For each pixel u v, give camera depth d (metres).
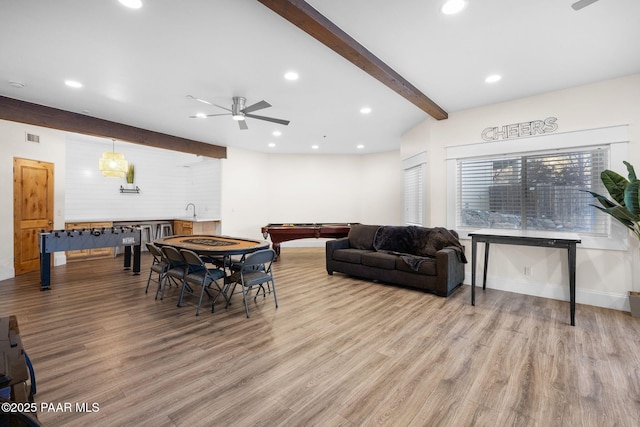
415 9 2.16
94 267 5.42
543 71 3.16
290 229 6.20
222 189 7.07
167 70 3.15
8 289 4.00
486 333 2.71
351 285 4.38
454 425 1.58
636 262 3.26
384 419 1.63
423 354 2.34
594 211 3.54
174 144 6.02
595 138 3.43
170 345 2.47
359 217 8.27
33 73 3.21
